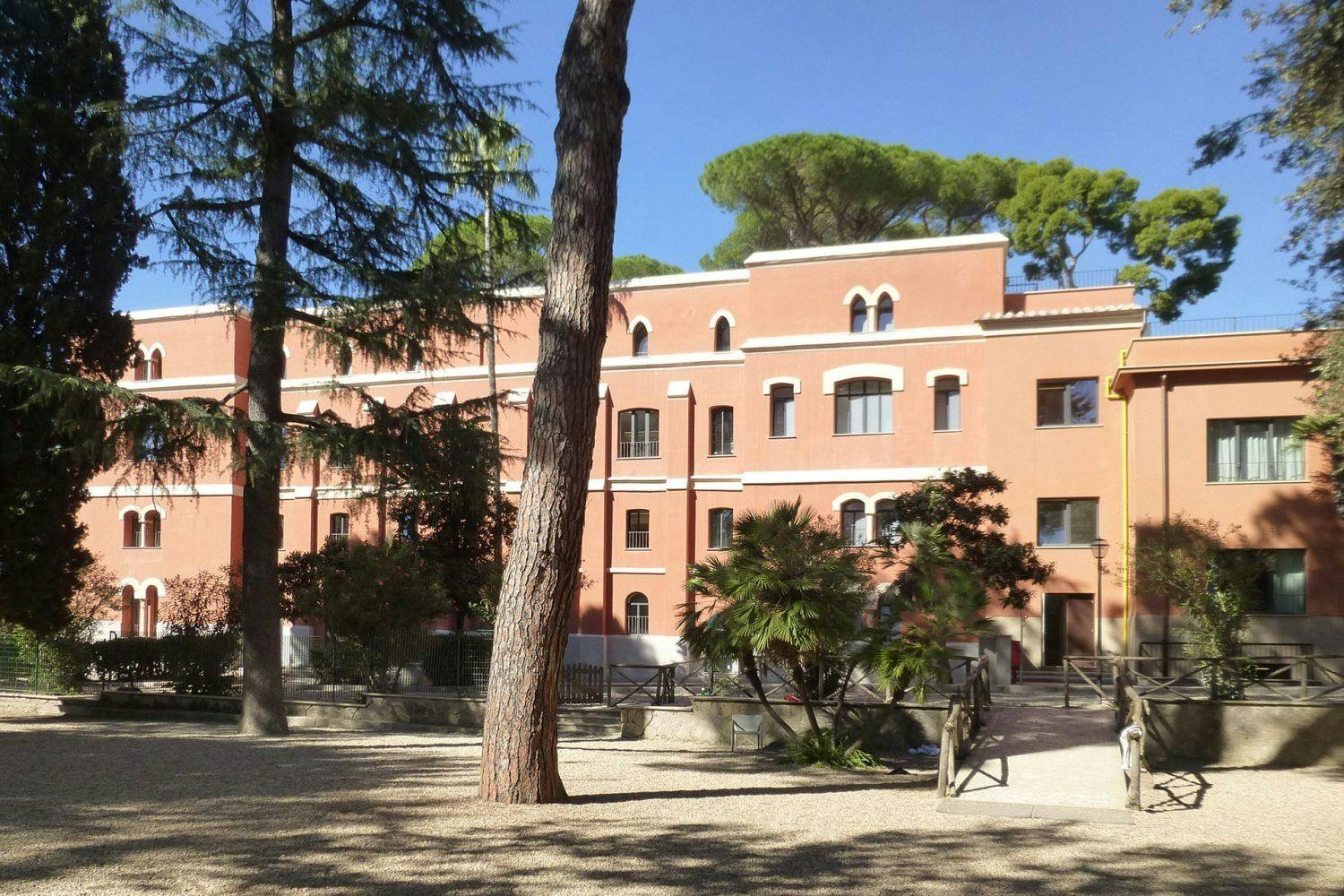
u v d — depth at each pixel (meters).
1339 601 23.80
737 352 33.22
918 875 7.76
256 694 17.20
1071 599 27.95
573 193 10.48
